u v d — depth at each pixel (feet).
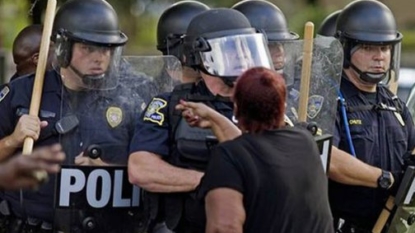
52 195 34.04
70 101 33.83
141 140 32.37
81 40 33.06
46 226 34.27
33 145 33.63
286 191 27.71
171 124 32.24
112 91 34.27
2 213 34.60
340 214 37.27
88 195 33.96
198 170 31.73
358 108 36.88
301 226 27.99
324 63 35.73
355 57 36.96
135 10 103.24
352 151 36.55
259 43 31.86
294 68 35.68
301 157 28.35
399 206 36.60
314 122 34.86
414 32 128.57
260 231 27.55
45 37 33.63
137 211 34.55
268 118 28.22
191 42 32.12
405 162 36.78
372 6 37.35
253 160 27.71
